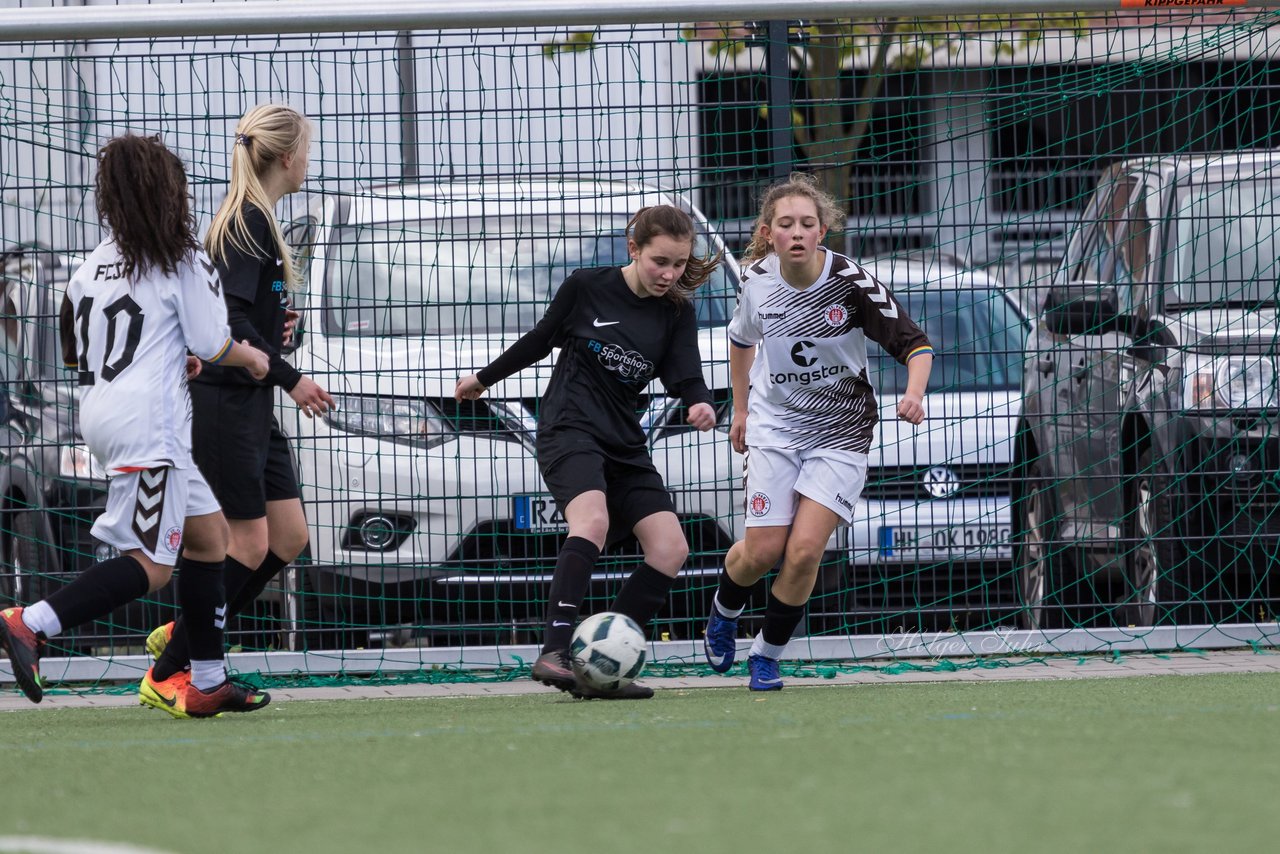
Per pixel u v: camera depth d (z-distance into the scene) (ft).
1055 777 40.70
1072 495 88.79
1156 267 87.15
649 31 86.22
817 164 86.22
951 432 89.04
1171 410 82.99
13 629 56.75
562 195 85.05
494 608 81.92
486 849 33.06
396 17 79.77
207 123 84.99
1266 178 87.56
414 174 85.46
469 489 81.15
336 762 46.39
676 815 36.35
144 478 57.93
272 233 63.62
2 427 85.05
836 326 68.13
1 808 39.50
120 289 58.34
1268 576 83.46
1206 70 88.63
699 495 82.12
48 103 86.33
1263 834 33.37
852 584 86.48
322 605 82.07
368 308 82.79
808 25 87.20
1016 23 95.40
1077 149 89.61
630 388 68.74
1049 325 88.74
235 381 63.10
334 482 81.30
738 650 82.58
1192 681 70.79
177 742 53.06
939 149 88.43
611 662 64.90
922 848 32.35
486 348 82.23
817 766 43.19
